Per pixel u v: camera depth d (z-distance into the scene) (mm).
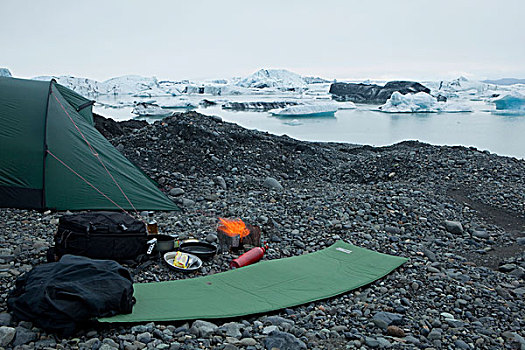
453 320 4348
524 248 6758
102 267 4082
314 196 9125
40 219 6781
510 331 4211
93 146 7531
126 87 123250
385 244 6730
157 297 4379
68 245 4961
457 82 110375
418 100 56875
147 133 12977
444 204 8656
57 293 3611
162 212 7637
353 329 4055
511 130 32844
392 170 11766
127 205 7414
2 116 6891
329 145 20078
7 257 5273
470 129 33750
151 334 3686
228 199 8867
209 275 5141
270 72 193750
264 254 6148
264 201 8836
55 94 7594
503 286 5352
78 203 7043
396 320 4242
